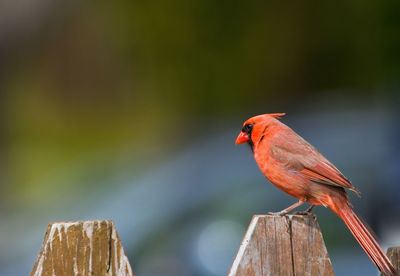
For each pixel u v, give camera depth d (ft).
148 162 46.19
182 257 30.40
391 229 31.32
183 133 56.13
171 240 30.86
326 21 68.74
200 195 32.09
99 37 74.43
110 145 74.64
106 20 74.18
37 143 74.59
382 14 36.55
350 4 67.31
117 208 34.30
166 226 31.27
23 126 73.82
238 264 18.78
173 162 37.58
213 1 71.77
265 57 70.54
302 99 59.36
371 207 31.65
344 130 36.22
